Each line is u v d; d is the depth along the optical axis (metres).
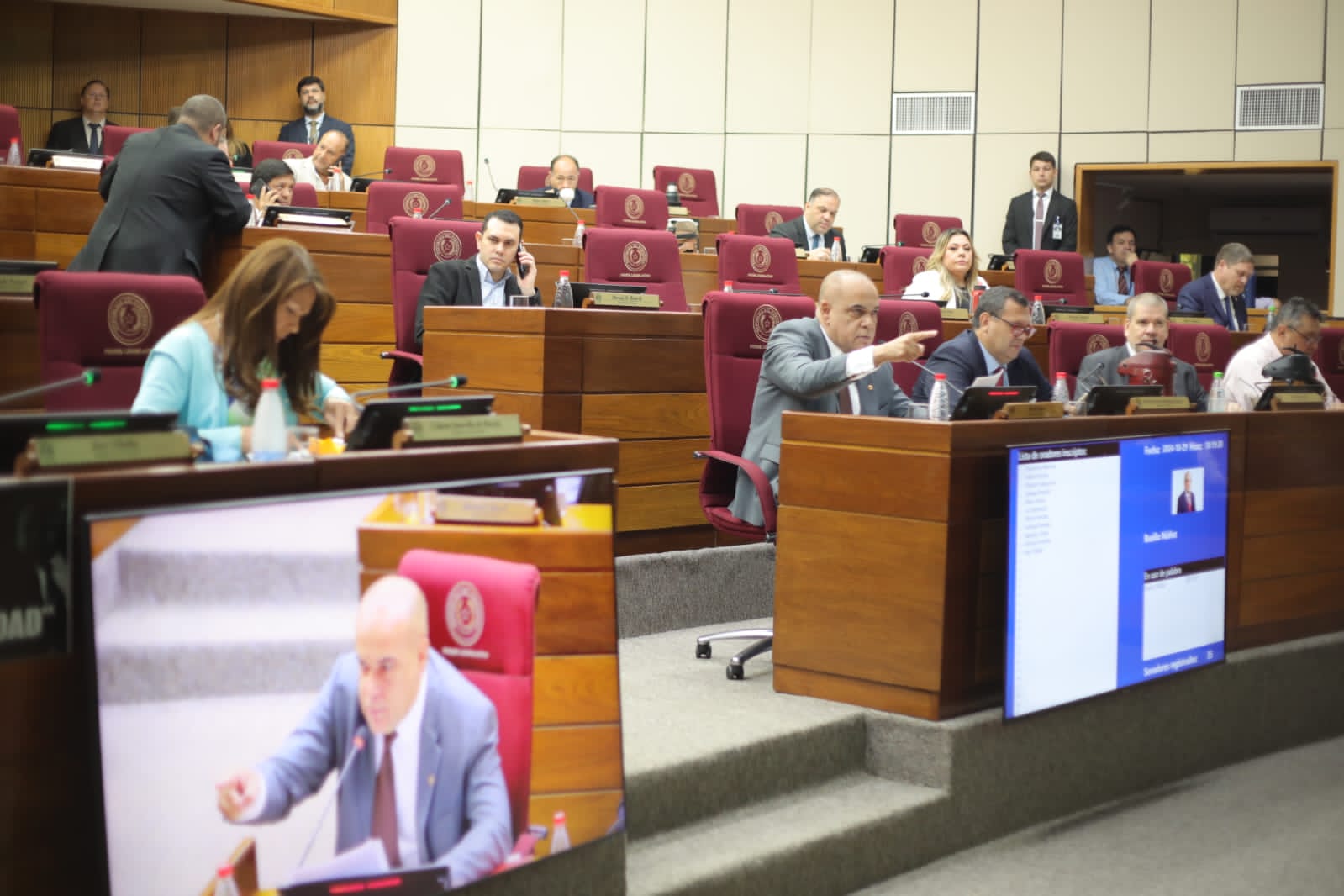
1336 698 4.59
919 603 3.27
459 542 2.15
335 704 1.98
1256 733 4.26
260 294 2.62
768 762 3.14
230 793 1.86
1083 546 3.46
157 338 3.15
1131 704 3.76
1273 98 10.38
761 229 8.70
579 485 2.33
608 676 2.37
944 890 3.03
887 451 3.32
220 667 1.85
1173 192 13.30
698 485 4.68
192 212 4.72
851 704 3.42
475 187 11.40
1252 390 5.35
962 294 6.85
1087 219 10.92
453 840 2.12
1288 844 3.40
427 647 2.10
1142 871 3.18
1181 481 3.81
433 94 11.39
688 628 4.41
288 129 10.48
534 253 6.57
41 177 5.67
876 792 3.22
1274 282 14.90
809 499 3.47
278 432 2.18
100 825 1.73
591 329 4.31
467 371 4.40
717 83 11.29
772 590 4.67
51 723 1.74
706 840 2.89
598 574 2.35
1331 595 4.67
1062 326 5.70
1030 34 10.88
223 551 1.86
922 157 11.09
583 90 11.37
